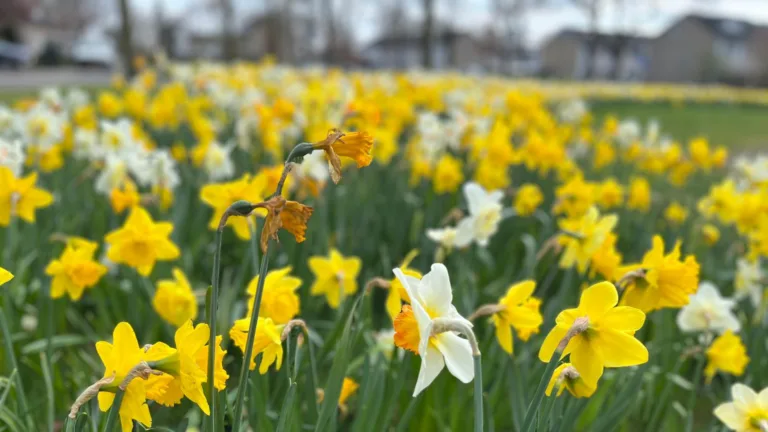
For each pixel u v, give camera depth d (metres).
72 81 23.17
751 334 2.79
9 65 34.59
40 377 2.41
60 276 1.94
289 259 2.92
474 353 1.07
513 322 1.49
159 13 46.78
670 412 2.17
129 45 14.15
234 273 3.47
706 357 2.40
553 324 2.10
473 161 4.70
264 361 1.35
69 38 56.69
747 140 14.09
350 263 2.14
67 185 4.21
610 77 67.06
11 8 45.06
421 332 1.05
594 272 2.01
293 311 1.52
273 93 7.41
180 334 1.09
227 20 38.41
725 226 4.42
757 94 36.22
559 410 1.50
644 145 6.35
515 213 3.39
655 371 2.48
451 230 2.31
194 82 8.53
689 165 5.11
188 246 3.58
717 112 24.56
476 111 6.48
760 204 3.13
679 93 29.23
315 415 1.61
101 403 1.10
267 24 43.69
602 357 1.13
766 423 1.53
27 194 2.14
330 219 3.87
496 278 3.52
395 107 5.44
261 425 1.58
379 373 1.71
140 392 1.06
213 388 1.13
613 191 3.89
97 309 3.14
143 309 2.72
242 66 10.45
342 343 1.45
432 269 1.15
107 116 6.35
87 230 3.69
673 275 1.37
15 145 2.74
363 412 1.66
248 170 4.34
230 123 6.71
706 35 62.81
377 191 4.48
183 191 3.58
